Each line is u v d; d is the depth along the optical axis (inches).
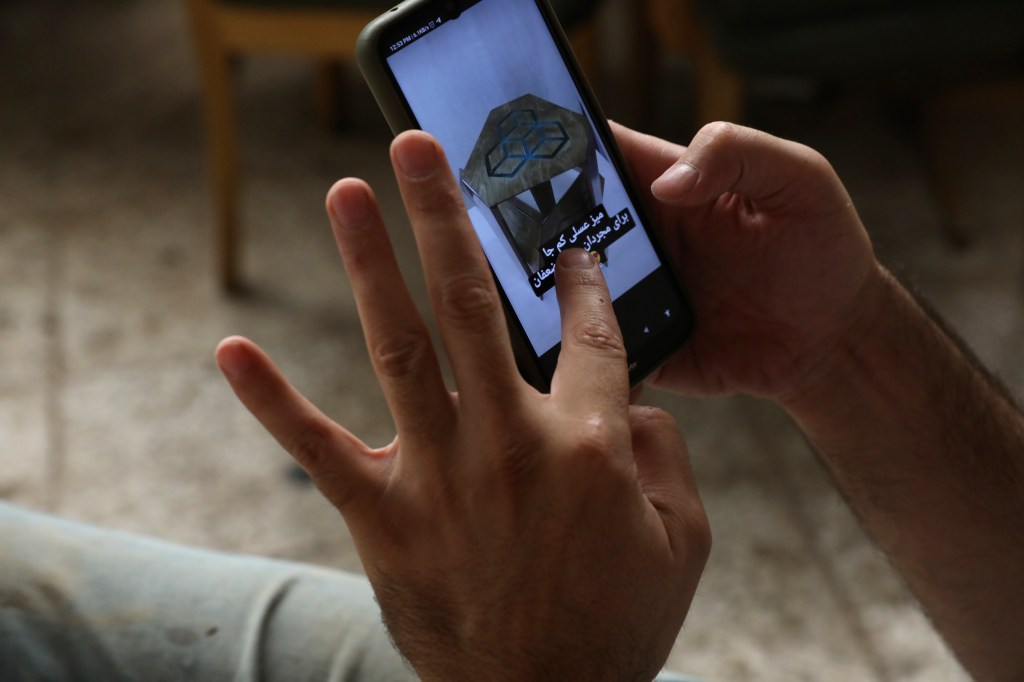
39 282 70.5
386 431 60.4
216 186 67.1
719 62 61.1
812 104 86.4
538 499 18.2
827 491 57.1
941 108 73.1
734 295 28.7
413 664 20.5
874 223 74.4
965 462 27.8
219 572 27.7
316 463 18.7
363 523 18.9
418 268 71.1
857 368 28.4
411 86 24.5
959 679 47.4
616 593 18.9
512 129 25.8
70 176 80.7
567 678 19.0
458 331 17.3
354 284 17.6
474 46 25.2
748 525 55.2
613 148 27.3
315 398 62.3
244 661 25.5
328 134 85.5
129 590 26.7
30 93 89.9
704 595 51.9
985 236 73.0
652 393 63.4
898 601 51.3
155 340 66.2
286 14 60.1
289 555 53.8
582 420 18.6
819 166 25.1
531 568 18.6
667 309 28.0
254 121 87.2
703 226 27.9
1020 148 81.3
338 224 17.0
